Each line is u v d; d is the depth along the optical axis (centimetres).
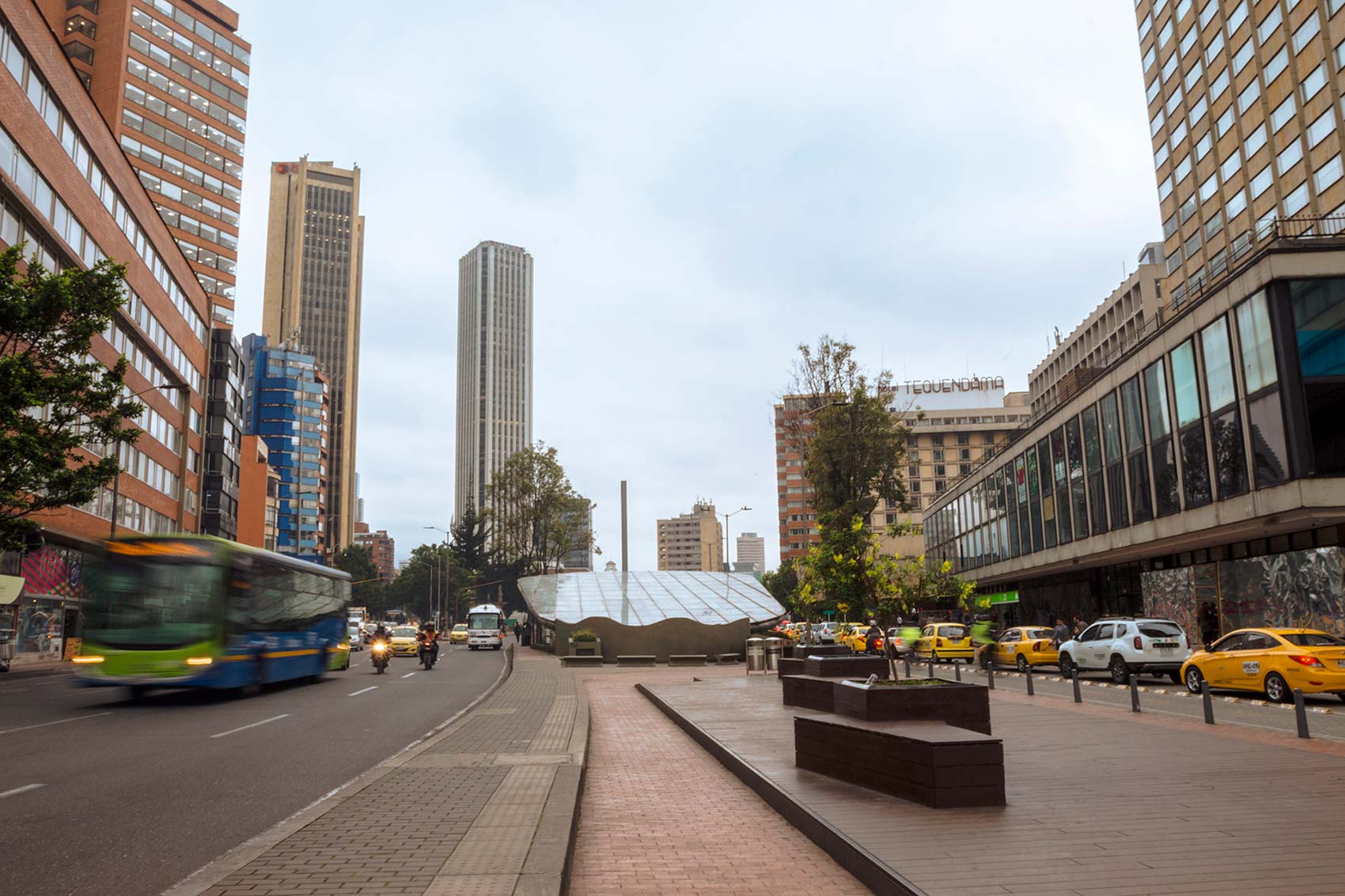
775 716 1445
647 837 682
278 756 1133
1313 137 4203
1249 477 2475
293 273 18175
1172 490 2917
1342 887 482
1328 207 4097
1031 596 5028
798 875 571
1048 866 525
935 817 659
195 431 6350
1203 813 667
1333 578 2295
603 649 4491
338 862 536
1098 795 739
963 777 697
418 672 3275
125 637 1816
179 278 5816
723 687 2233
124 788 898
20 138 3441
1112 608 3997
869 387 4753
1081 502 3681
